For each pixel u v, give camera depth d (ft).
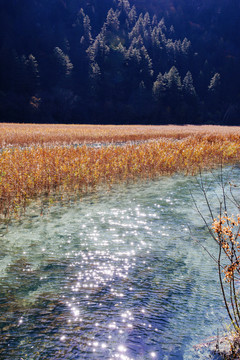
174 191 38.55
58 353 11.25
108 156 52.31
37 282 16.58
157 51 537.65
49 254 20.36
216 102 506.89
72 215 29.04
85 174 41.06
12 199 32.68
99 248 21.34
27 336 12.17
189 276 17.13
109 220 27.58
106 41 533.14
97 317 13.37
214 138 90.12
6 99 374.22
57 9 536.01
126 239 23.02
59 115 410.52
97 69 442.91
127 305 14.32
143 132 136.15
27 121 380.37
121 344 11.68
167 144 69.72
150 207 31.63
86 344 11.68
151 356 11.03
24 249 21.20
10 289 15.84
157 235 23.86
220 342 11.29
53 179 39.45
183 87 459.32
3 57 391.24
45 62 446.60
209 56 608.60
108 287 16.01
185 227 25.63
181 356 10.94
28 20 502.79
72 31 524.11
